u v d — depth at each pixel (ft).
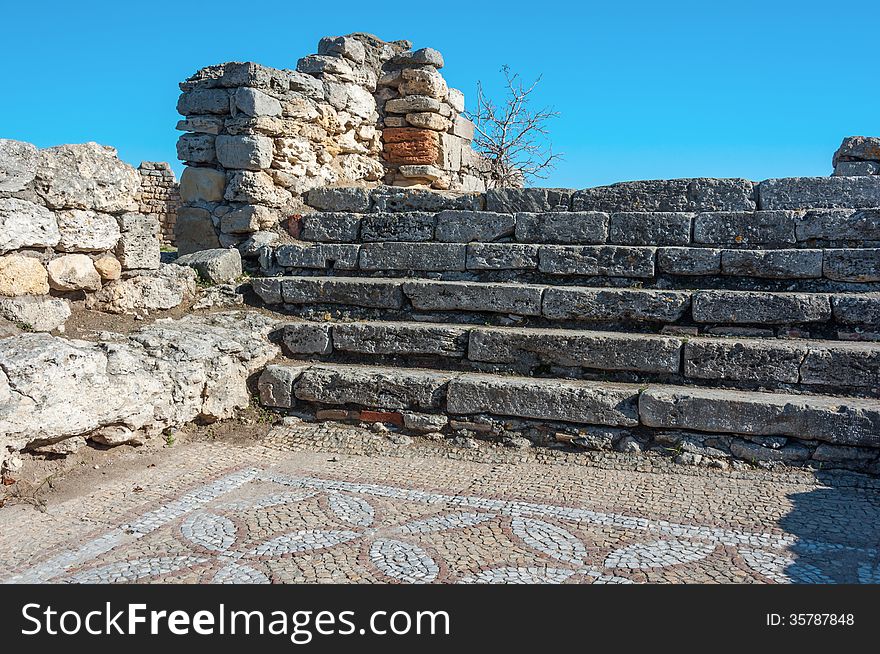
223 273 32.45
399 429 25.61
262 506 19.79
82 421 20.84
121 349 22.67
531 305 27.96
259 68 34.22
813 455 21.59
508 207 33.45
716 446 22.53
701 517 19.03
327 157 38.19
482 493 20.79
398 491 20.95
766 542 17.58
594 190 32.60
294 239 35.14
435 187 42.50
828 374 23.00
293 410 26.91
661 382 24.72
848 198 30.04
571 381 24.91
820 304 25.12
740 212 29.30
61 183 24.35
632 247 29.07
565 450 23.77
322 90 37.17
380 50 42.24
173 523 18.61
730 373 23.94
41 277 24.00
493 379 25.00
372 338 27.84
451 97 43.57
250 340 27.81
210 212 35.01
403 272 32.01
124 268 27.17
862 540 17.69
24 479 19.89
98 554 16.92
